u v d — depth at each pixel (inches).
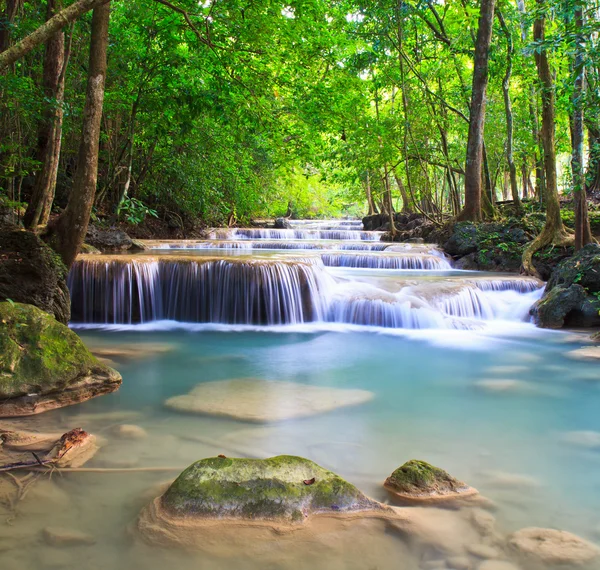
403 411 190.4
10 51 145.3
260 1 360.2
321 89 475.8
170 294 383.9
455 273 520.1
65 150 581.0
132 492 119.6
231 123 422.0
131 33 527.8
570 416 187.5
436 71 719.1
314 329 361.7
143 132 611.8
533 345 317.7
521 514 114.6
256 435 160.9
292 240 828.0
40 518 107.6
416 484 122.5
